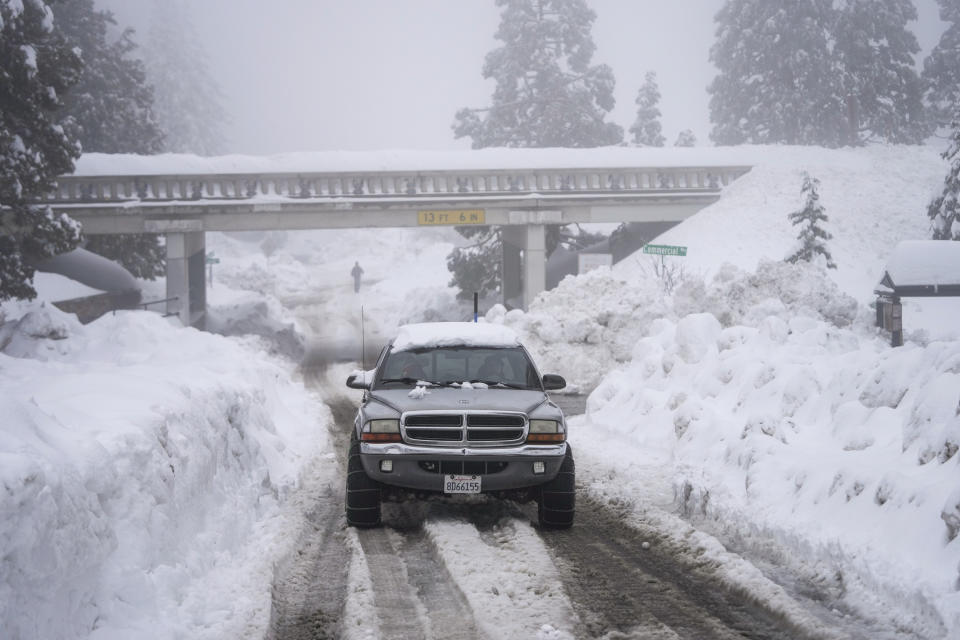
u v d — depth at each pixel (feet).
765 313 64.49
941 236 138.10
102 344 57.82
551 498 24.43
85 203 123.03
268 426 36.76
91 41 175.73
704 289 72.59
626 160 146.72
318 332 146.51
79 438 16.61
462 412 23.84
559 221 137.49
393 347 28.68
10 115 81.51
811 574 19.38
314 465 35.86
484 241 171.63
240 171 128.88
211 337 59.52
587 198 138.10
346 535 24.16
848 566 18.66
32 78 79.15
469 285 164.96
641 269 130.82
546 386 27.94
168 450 20.71
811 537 20.30
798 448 25.84
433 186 134.62
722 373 37.81
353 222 130.21
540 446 23.85
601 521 25.75
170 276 125.49
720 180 154.40
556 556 21.61
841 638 15.29
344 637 15.79
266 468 30.04
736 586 18.45
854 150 171.32
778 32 230.68
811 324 44.57
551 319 70.38
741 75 242.58
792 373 32.53
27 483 12.90
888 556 17.81
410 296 171.83
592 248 168.25
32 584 12.71
